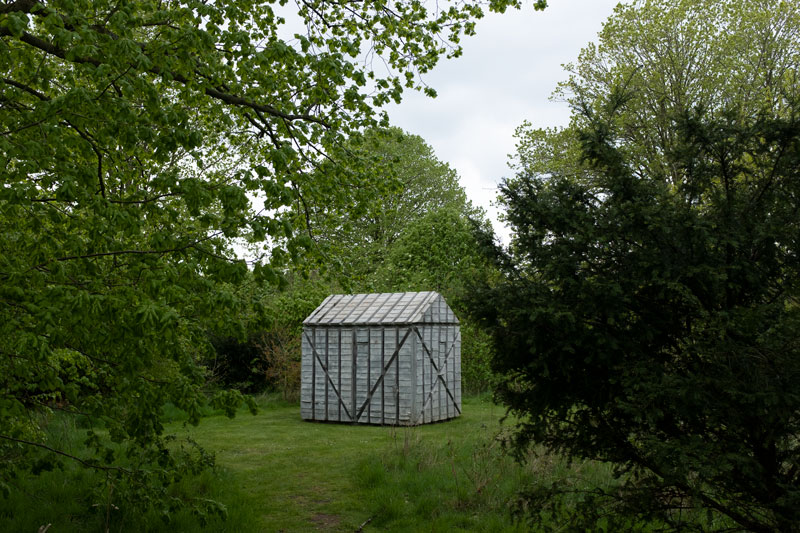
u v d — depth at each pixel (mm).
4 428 5570
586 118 5281
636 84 17953
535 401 4859
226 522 6754
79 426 11555
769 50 18734
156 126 5016
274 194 4863
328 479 9172
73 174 4203
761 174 4555
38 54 5152
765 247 4266
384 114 7648
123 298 3943
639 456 4629
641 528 4953
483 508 7258
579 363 4703
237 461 10469
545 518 6402
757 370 3809
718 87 18781
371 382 14992
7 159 3859
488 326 4895
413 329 14750
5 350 4832
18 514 6789
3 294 4078
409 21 7566
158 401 5320
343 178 7598
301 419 15852
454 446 10523
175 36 4637
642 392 4105
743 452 3902
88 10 4922
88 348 5094
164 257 4719
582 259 4703
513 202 5105
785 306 4289
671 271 4340
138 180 5969
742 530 4461
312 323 15797
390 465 9438
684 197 4703
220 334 4668
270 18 6918
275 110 7059
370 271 26766
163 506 6070
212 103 7297
